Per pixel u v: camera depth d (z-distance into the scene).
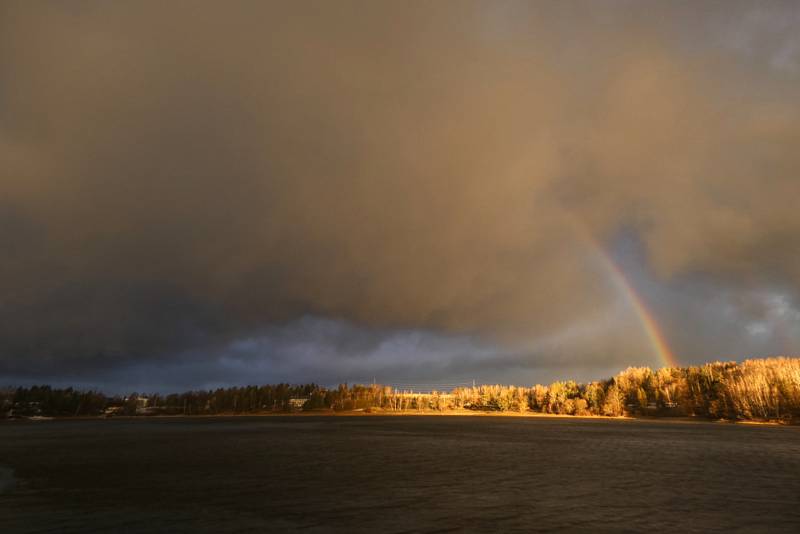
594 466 83.25
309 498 53.38
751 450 114.94
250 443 137.38
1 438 174.38
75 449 122.81
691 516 45.16
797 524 42.47
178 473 75.25
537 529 40.06
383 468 80.12
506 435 171.75
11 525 42.00
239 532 39.16
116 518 44.19
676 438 156.12
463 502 50.94
